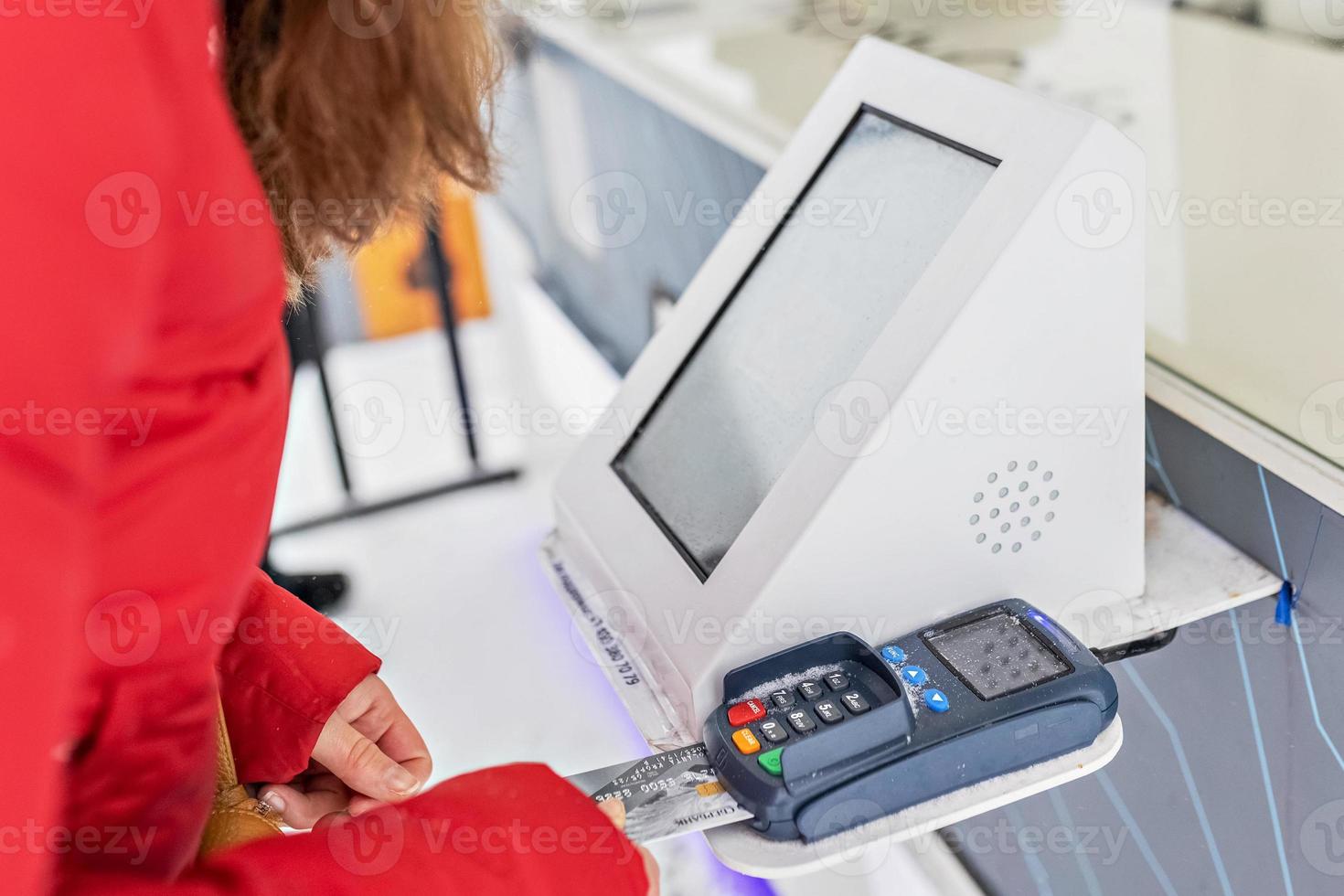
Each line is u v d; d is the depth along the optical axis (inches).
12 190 15.8
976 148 31.8
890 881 51.8
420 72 24.0
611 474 38.5
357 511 73.5
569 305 98.0
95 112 16.1
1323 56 48.9
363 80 23.8
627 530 36.2
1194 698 38.0
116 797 22.0
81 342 16.4
